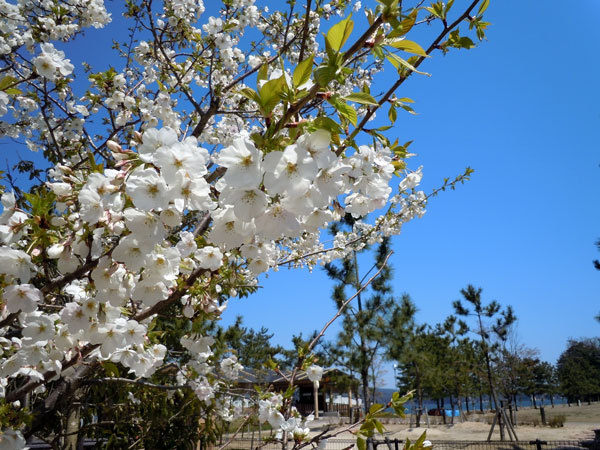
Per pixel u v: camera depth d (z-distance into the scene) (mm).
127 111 4234
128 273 1597
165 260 1635
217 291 2443
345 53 1327
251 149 1196
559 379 39969
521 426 20344
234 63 4664
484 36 1934
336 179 1353
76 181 1584
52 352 1985
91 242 1514
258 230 1337
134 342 2014
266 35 5160
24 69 4055
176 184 1250
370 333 11234
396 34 1343
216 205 1312
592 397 44500
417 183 2529
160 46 4238
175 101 4406
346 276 11500
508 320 17859
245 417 4660
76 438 4371
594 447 10047
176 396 5375
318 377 3285
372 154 1627
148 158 1263
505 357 19422
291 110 1250
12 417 2201
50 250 1514
